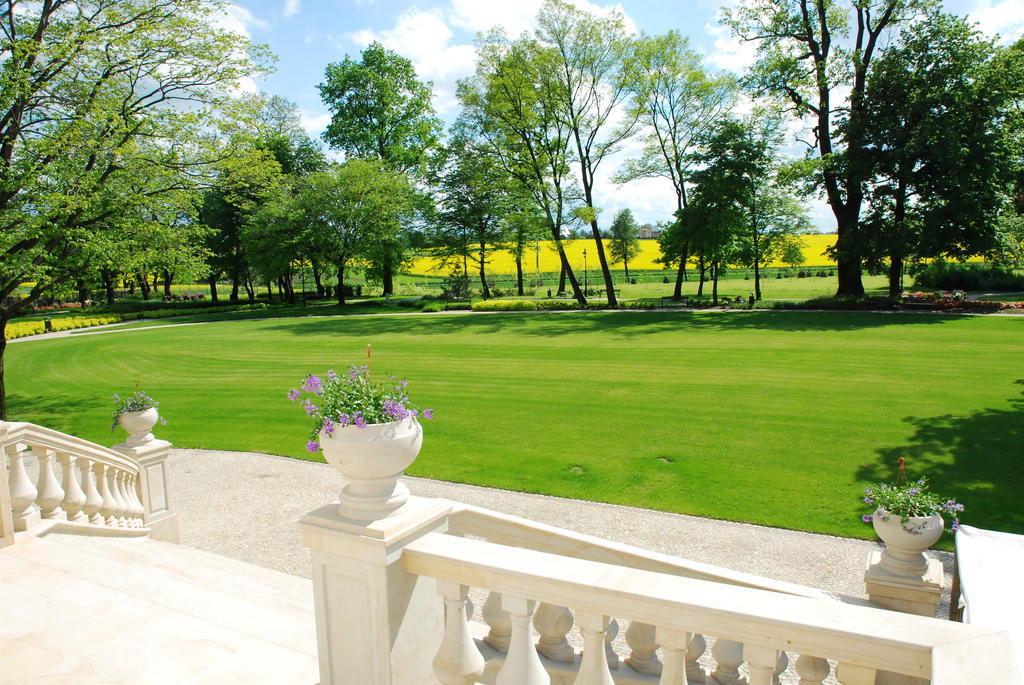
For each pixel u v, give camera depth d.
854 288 34.25
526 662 2.40
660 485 9.71
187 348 27.17
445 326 32.56
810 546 7.60
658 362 19.83
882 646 1.80
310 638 3.83
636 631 2.97
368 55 50.06
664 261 48.03
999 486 9.12
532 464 10.84
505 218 42.25
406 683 2.61
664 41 37.12
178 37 15.06
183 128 15.85
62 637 3.82
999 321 24.36
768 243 42.12
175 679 3.37
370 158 49.03
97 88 14.16
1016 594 3.46
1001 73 27.94
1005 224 30.50
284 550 7.88
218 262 53.84
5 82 12.60
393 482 2.65
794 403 14.18
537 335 27.50
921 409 13.23
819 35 35.44
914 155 28.67
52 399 17.59
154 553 6.09
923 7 30.78
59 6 14.36
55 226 13.98
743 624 1.97
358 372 2.69
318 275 59.56
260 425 14.13
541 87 37.41
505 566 2.33
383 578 2.46
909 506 5.11
